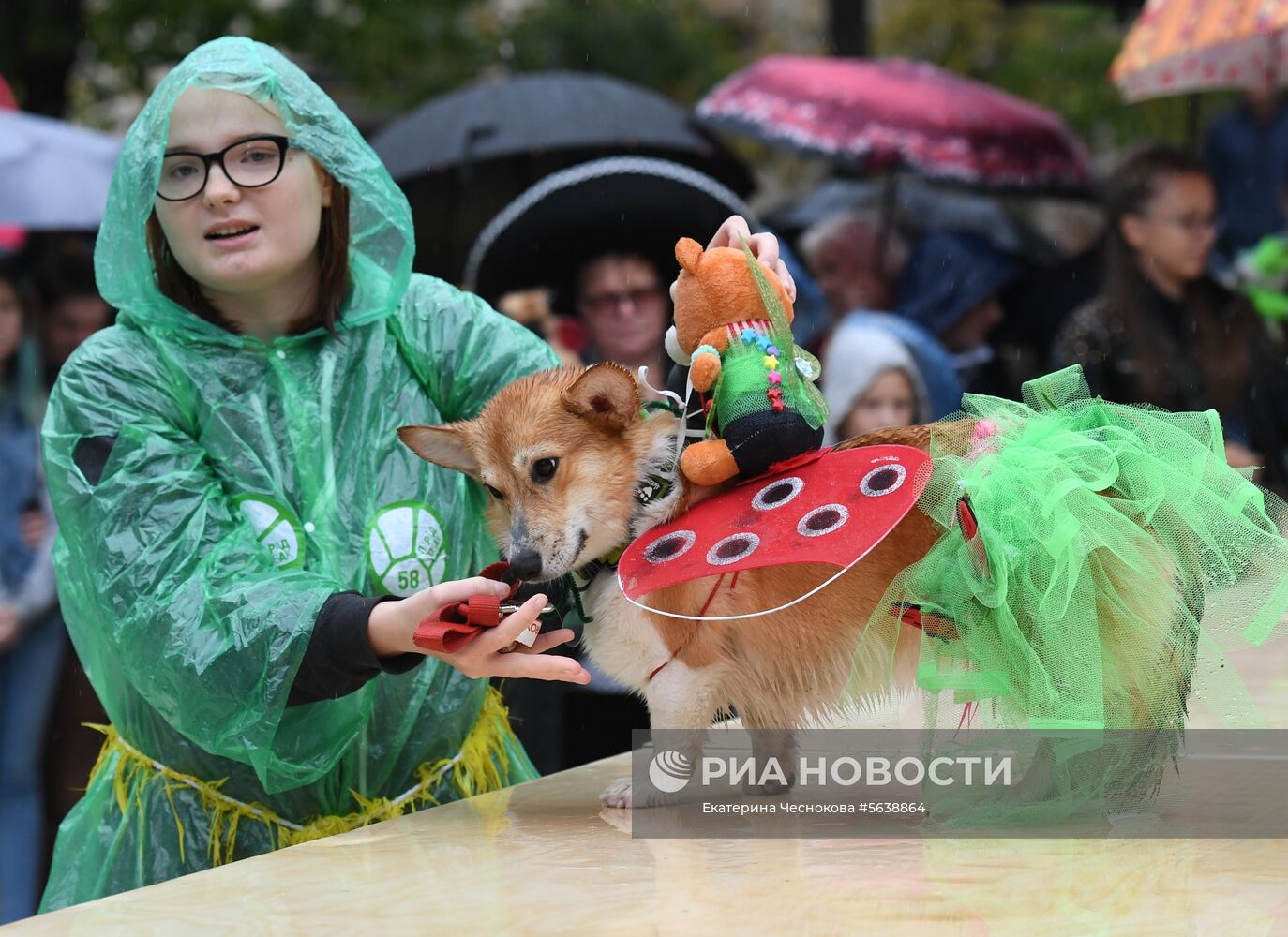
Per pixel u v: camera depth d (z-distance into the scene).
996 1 15.73
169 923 3.11
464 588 3.75
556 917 3.01
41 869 8.49
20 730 8.58
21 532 8.73
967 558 3.76
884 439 4.19
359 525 4.67
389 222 4.83
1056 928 2.85
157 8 16.80
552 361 5.17
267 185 4.46
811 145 12.73
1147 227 10.21
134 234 4.54
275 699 3.99
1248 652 6.19
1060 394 4.20
